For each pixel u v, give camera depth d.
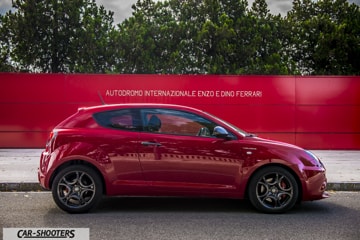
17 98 17.16
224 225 6.75
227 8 38.47
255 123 17.20
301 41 38.62
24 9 35.56
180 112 7.68
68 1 35.81
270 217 7.29
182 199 8.74
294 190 7.49
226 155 7.46
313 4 43.72
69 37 35.34
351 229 6.55
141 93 17.06
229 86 17.16
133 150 7.47
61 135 7.54
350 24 39.56
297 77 17.30
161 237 6.09
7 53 36.09
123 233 6.29
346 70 37.09
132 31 34.75
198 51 34.00
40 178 7.64
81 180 7.51
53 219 7.08
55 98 17.17
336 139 17.38
